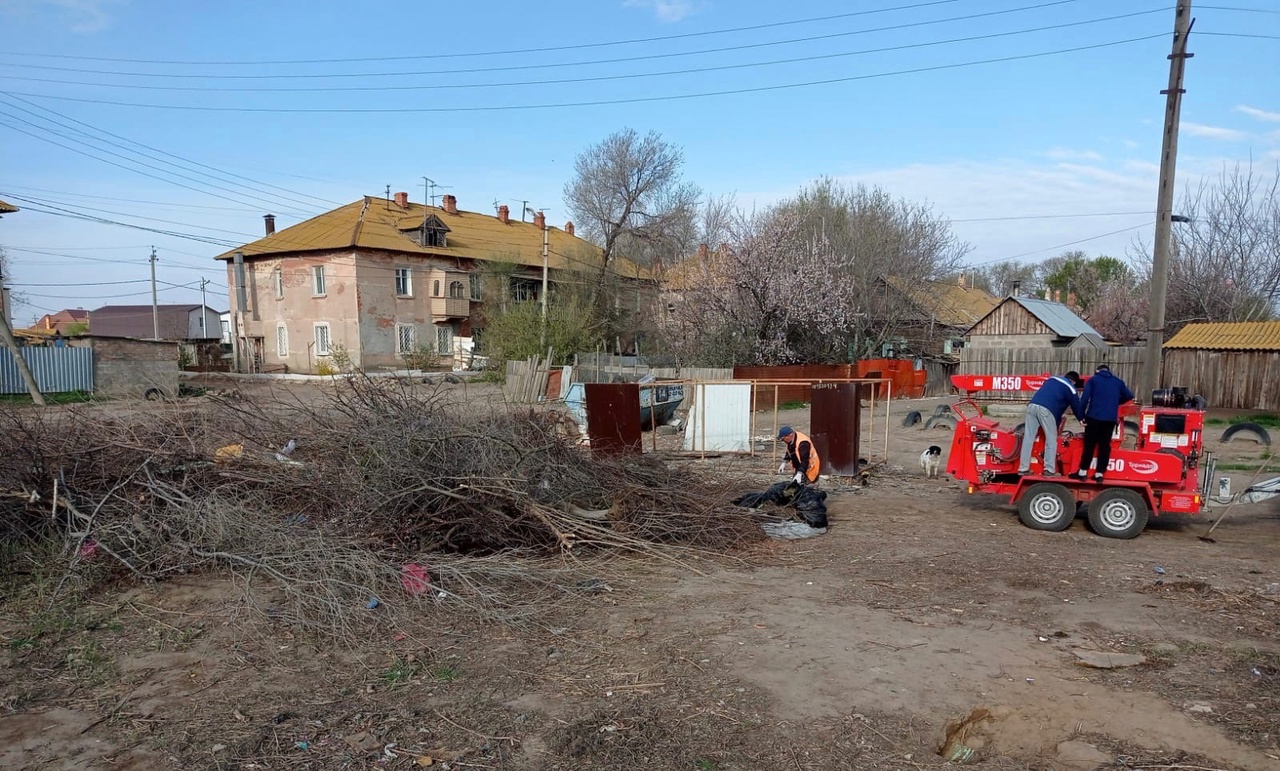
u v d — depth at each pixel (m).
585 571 6.95
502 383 30.23
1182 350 20.08
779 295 26.19
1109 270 60.06
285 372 41.62
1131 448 10.20
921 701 4.45
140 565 6.54
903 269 32.56
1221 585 6.69
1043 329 30.69
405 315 41.44
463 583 6.21
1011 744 4.03
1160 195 14.34
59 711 4.35
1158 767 3.74
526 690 4.63
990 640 5.41
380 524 6.98
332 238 40.31
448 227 45.16
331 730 4.13
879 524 9.30
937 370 30.78
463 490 7.34
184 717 4.28
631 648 5.29
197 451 8.09
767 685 4.68
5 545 6.63
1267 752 3.85
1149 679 4.74
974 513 9.98
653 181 39.53
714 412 14.72
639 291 41.19
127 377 28.22
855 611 6.06
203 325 73.69
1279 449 14.09
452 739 4.04
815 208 33.41
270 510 7.23
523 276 43.38
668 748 3.95
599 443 12.38
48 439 7.82
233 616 5.66
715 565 7.41
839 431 12.47
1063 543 8.36
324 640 5.35
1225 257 24.53
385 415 8.66
